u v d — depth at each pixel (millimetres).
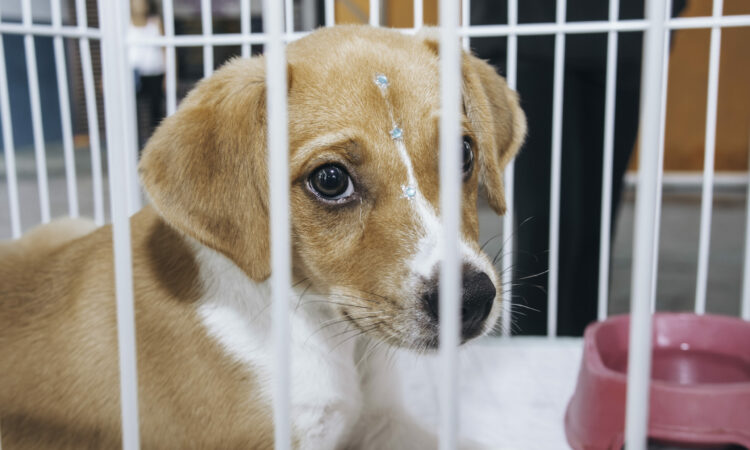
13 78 2516
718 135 1989
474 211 488
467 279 432
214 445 468
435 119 455
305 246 460
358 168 449
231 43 627
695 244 1265
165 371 469
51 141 2752
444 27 323
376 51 476
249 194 450
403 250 441
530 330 756
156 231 493
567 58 682
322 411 479
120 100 380
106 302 484
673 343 595
